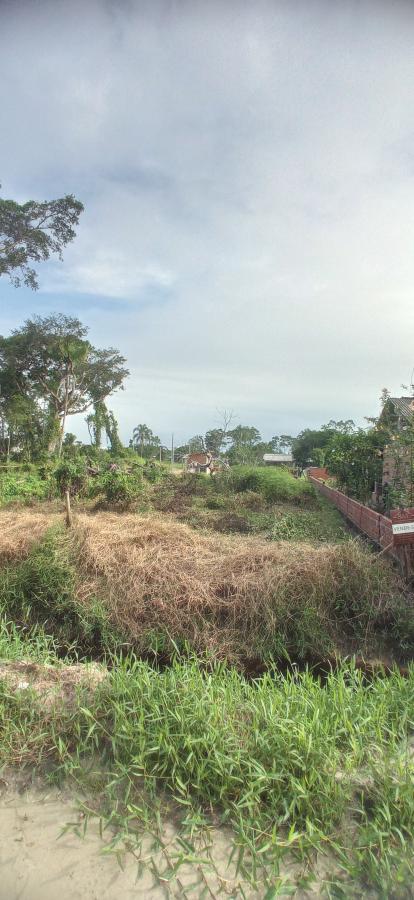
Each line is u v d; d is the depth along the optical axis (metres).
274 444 81.25
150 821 1.99
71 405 40.34
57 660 3.41
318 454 41.38
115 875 1.76
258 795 1.99
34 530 5.78
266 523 8.68
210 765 2.13
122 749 2.33
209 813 2.04
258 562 4.73
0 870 1.77
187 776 2.16
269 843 1.77
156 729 2.32
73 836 1.93
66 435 42.53
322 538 7.50
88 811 2.00
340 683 2.84
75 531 5.36
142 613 4.30
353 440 12.24
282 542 5.75
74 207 25.45
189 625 4.21
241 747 2.23
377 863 1.77
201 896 1.68
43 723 2.53
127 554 4.77
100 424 41.09
